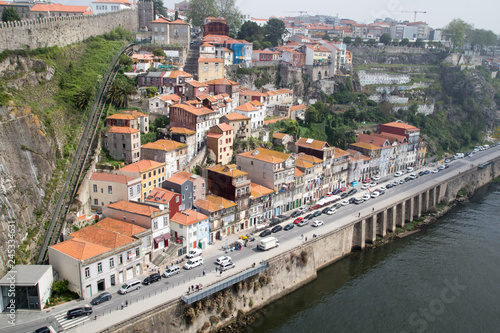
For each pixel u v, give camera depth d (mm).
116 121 139875
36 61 141875
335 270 126625
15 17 186500
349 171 178375
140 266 102688
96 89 158000
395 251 140125
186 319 91312
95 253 92438
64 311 86000
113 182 118625
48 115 128750
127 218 110750
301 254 117188
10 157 102250
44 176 112688
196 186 125875
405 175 199125
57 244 95750
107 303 89062
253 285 105000
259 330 98625
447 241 148250
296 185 150500
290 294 113688
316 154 165125
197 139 153500
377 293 115125
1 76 127000
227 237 125875
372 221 144250
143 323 84438
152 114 159000
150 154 135500
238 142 162500
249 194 132500
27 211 103250
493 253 138875
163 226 111312
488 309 110188
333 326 101688
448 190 191500
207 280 98938
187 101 164000
